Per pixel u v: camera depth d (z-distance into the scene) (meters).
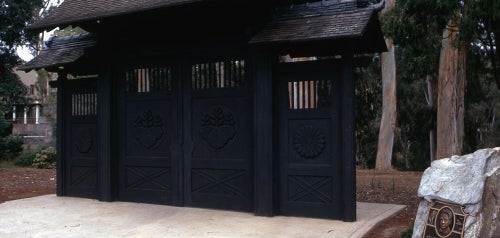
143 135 9.70
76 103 10.73
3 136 22.06
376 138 29.00
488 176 5.35
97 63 10.27
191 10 8.57
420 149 30.70
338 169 7.74
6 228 7.78
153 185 9.56
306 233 6.96
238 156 8.61
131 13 8.53
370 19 7.51
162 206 9.27
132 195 9.84
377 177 15.70
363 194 11.34
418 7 9.54
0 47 21.28
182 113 9.20
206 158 8.92
